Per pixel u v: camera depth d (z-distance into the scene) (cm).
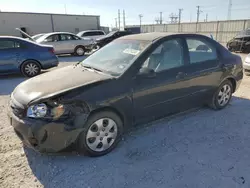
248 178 248
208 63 393
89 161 281
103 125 287
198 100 396
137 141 326
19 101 269
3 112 446
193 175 253
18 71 778
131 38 380
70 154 294
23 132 257
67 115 256
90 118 272
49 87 278
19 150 304
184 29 3036
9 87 657
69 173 259
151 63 325
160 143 320
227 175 253
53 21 3706
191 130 358
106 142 293
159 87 327
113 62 334
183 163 274
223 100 440
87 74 315
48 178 252
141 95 311
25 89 289
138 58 314
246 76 739
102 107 277
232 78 439
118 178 250
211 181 243
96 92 275
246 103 481
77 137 265
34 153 297
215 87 414
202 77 383
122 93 292
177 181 244
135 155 292
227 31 2489
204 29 2764
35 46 797
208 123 382
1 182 244
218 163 274
